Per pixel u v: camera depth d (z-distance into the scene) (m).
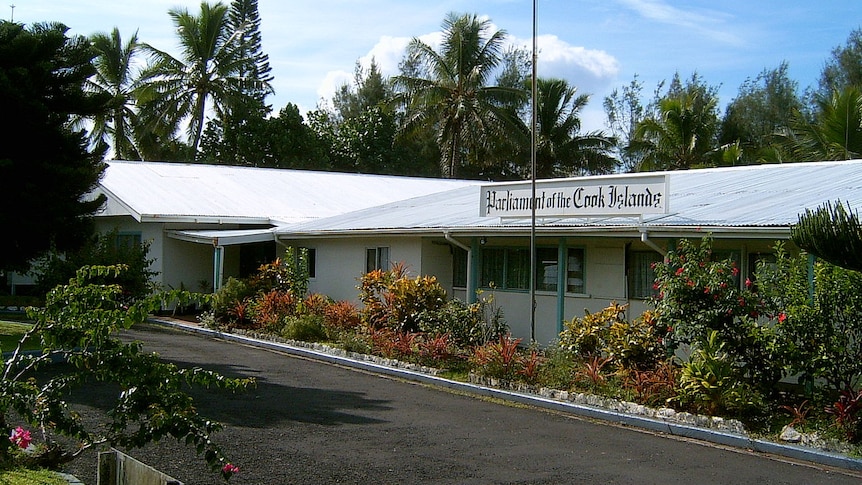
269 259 26.86
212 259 26.28
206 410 10.88
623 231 14.01
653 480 8.13
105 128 43.59
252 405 11.34
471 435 9.94
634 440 9.90
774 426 10.08
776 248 11.09
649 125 41.47
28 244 16.34
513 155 43.22
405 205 24.83
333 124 58.94
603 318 13.32
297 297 20.64
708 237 11.66
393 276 18.47
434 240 20.03
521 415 11.27
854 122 31.64
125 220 26.06
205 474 7.84
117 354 6.20
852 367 10.02
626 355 12.14
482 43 40.88
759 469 8.66
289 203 28.09
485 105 40.16
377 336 16.22
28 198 15.40
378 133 49.38
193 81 43.03
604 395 11.67
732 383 10.63
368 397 12.31
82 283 6.80
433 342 14.84
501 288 18.84
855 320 10.02
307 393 12.46
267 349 17.81
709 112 41.97
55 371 12.98
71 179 16.11
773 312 10.78
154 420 5.93
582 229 14.73
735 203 14.77
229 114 44.47
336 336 17.94
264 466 8.23
